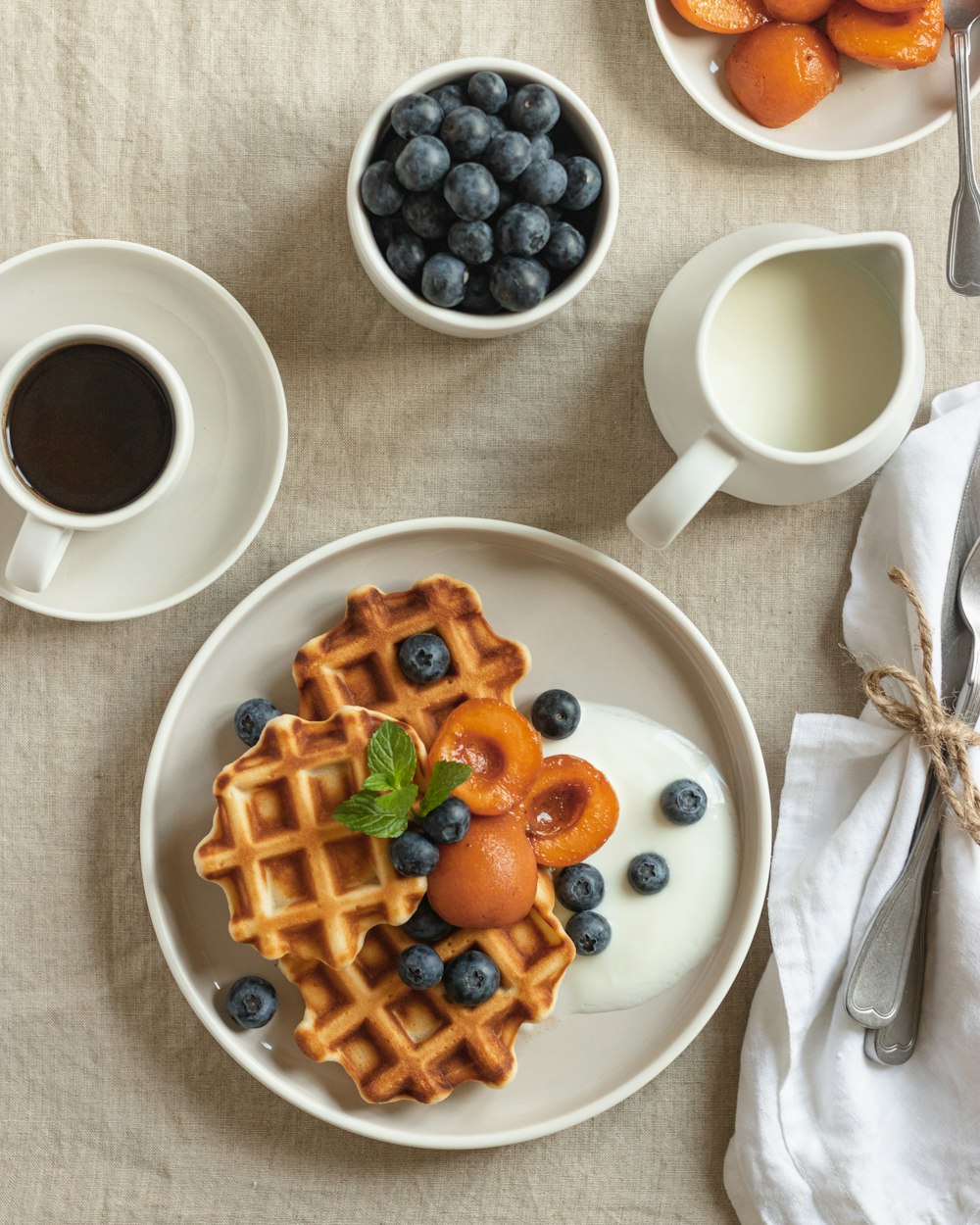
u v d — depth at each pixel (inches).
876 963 32.4
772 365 31.2
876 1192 32.7
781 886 32.9
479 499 32.8
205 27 32.4
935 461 32.4
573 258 30.3
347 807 29.9
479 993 30.7
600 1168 33.1
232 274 32.5
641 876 31.9
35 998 32.7
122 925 32.8
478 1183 33.1
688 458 30.3
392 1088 31.0
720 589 33.1
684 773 32.5
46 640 32.6
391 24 32.5
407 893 30.2
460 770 29.8
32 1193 32.8
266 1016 31.5
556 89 30.2
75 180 32.4
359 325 32.6
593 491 32.9
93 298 31.4
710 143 32.9
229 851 30.7
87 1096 32.8
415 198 29.9
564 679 32.5
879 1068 33.1
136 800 32.7
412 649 31.1
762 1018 32.9
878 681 32.4
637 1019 32.3
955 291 32.4
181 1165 32.9
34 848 32.7
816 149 32.4
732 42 32.4
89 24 32.3
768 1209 32.7
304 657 31.3
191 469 31.6
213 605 32.6
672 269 32.8
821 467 30.7
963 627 32.7
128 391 30.8
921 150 33.1
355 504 32.7
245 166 32.4
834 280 31.2
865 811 32.4
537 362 32.8
